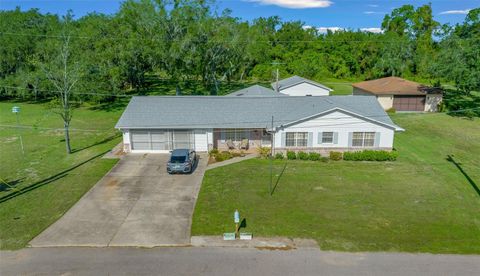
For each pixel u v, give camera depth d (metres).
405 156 26.55
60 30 48.62
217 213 17.81
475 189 20.59
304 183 21.50
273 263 13.77
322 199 19.33
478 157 26.31
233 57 59.12
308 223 16.77
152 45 46.81
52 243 15.24
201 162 25.42
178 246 15.02
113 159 25.97
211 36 50.06
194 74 52.44
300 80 46.66
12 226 16.67
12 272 13.27
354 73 79.12
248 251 14.59
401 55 67.56
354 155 25.52
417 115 40.09
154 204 18.91
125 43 45.53
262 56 74.38
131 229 16.39
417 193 20.06
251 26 74.56
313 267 13.50
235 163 25.14
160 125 26.64
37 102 51.16
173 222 16.98
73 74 30.73
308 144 26.41
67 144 27.61
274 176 22.62
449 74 37.97
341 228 16.31
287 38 88.94
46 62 41.28
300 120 25.77
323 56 78.69
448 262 13.75
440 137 31.48
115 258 14.19
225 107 28.84
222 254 14.40
